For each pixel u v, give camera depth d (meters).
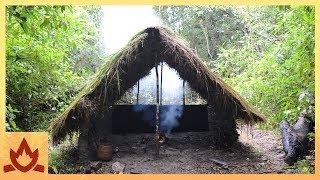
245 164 7.34
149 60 8.11
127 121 9.91
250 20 12.52
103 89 7.71
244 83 10.95
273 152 8.11
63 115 7.50
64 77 9.34
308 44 6.78
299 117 7.66
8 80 7.45
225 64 13.23
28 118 8.72
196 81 8.24
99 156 7.61
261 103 9.95
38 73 8.04
